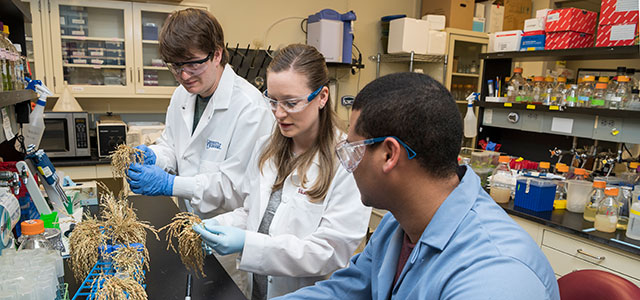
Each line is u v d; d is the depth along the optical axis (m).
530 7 4.84
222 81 1.86
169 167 2.08
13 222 1.15
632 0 2.39
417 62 4.87
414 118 0.71
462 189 0.78
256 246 1.23
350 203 1.30
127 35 3.49
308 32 4.18
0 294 0.89
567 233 2.12
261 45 4.05
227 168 1.77
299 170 1.36
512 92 3.10
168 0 3.50
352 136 0.78
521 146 3.43
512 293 0.61
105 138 3.32
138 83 3.60
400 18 4.28
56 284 1.04
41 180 1.64
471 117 3.27
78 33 3.39
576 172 2.40
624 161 2.67
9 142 1.77
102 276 1.01
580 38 2.81
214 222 1.39
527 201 2.41
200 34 1.59
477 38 4.55
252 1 4.12
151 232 1.64
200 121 1.93
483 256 0.69
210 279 1.27
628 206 2.14
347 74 4.62
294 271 1.28
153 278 1.26
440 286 0.71
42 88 2.06
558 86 2.87
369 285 1.04
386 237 0.99
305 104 1.26
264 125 1.83
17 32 1.88
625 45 2.35
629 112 2.27
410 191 0.77
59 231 1.35
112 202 1.21
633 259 1.88
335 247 1.30
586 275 1.02
